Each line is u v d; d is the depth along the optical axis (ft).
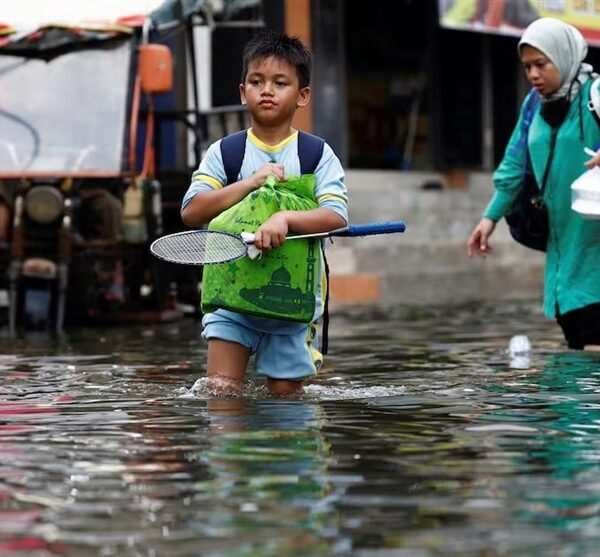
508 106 166.71
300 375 50.34
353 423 43.65
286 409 46.83
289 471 36.11
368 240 146.20
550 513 31.55
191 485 34.60
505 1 143.02
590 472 36.01
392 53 157.17
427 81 159.84
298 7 144.56
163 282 99.66
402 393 51.26
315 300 49.75
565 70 65.16
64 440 41.09
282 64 49.96
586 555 28.27
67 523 31.09
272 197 47.98
